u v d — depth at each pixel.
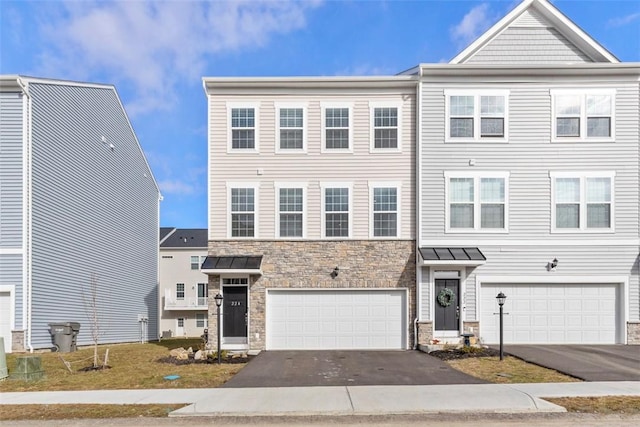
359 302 16.92
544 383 10.35
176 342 24.12
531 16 17.55
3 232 16.91
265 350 16.48
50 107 18.61
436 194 16.89
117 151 24.89
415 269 16.92
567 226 16.72
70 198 20.03
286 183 17.23
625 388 9.79
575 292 16.69
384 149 17.31
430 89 17.08
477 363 13.00
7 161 17.06
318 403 8.75
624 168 16.73
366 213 17.17
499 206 16.84
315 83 17.33
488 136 16.97
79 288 20.67
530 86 16.98
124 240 25.67
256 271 16.19
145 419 8.09
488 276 16.62
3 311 16.81
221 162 17.33
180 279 41.47
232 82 17.27
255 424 7.83
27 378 11.29
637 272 16.56
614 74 16.84
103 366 13.12
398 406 8.52
